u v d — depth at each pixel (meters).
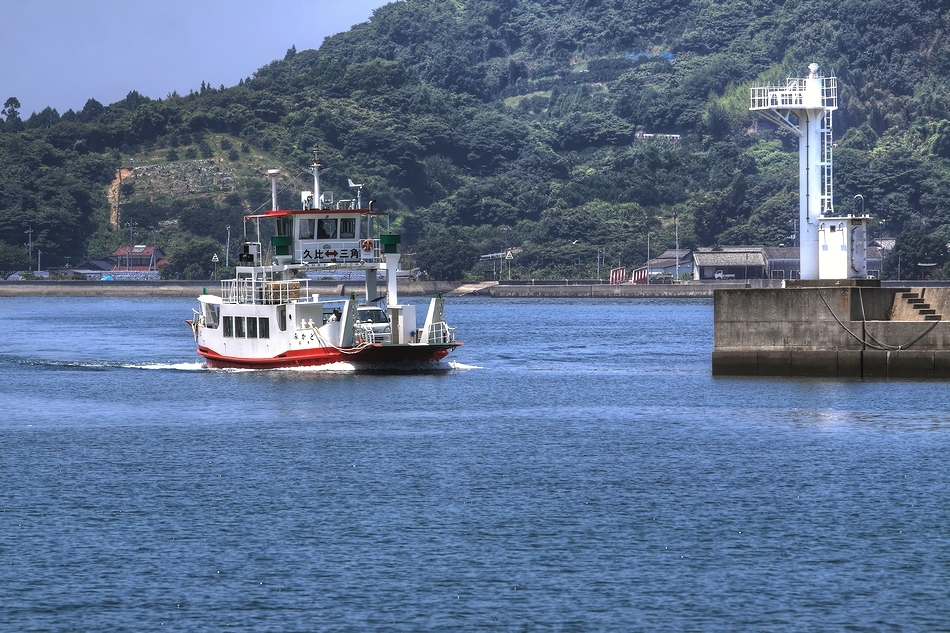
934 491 116.00
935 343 181.50
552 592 87.62
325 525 104.62
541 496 115.06
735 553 96.31
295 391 189.25
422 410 171.88
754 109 195.38
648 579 90.31
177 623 82.25
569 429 154.38
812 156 195.12
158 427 157.88
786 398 174.00
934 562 93.94
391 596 86.94
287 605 85.25
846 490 116.75
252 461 133.00
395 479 122.81
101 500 114.25
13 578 90.81
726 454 135.38
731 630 81.12
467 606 85.06
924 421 154.00
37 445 144.75
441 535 101.44
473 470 127.19
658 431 152.25
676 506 110.81
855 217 190.12
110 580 90.38
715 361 192.00
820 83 194.25
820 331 186.38
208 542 99.62
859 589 88.25
